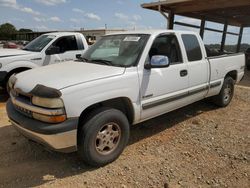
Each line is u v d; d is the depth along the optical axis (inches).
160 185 123.3
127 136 146.9
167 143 168.1
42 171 133.6
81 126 128.6
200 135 181.8
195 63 191.8
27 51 293.3
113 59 159.9
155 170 135.3
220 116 225.1
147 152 155.0
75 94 121.0
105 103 141.3
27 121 123.6
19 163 140.9
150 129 191.3
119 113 139.7
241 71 262.2
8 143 164.2
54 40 300.4
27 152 152.9
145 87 152.5
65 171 133.7
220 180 128.1
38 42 311.7
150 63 152.3
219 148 161.8
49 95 116.6
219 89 231.6
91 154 130.0
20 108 131.0
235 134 184.5
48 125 117.6
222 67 227.3
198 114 228.8
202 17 611.8
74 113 120.6
